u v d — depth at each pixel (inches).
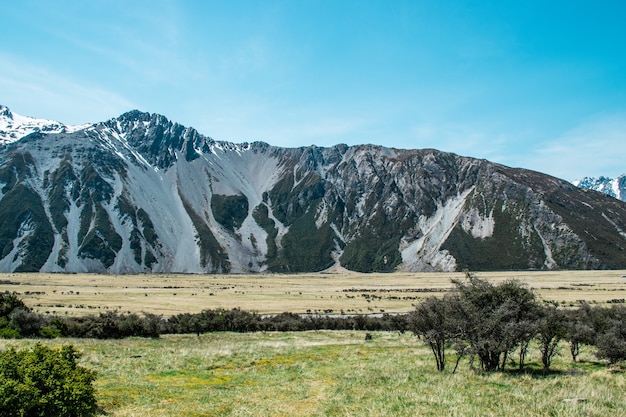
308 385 1094.4
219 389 1047.6
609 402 845.8
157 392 990.4
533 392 938.7
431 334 1283.2
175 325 2807.6
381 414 800.9
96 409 817.5
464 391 968.3
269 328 3019.2
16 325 2046.0
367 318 3216.0
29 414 711.7
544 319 1274.6
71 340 2009.1
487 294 1366.9
